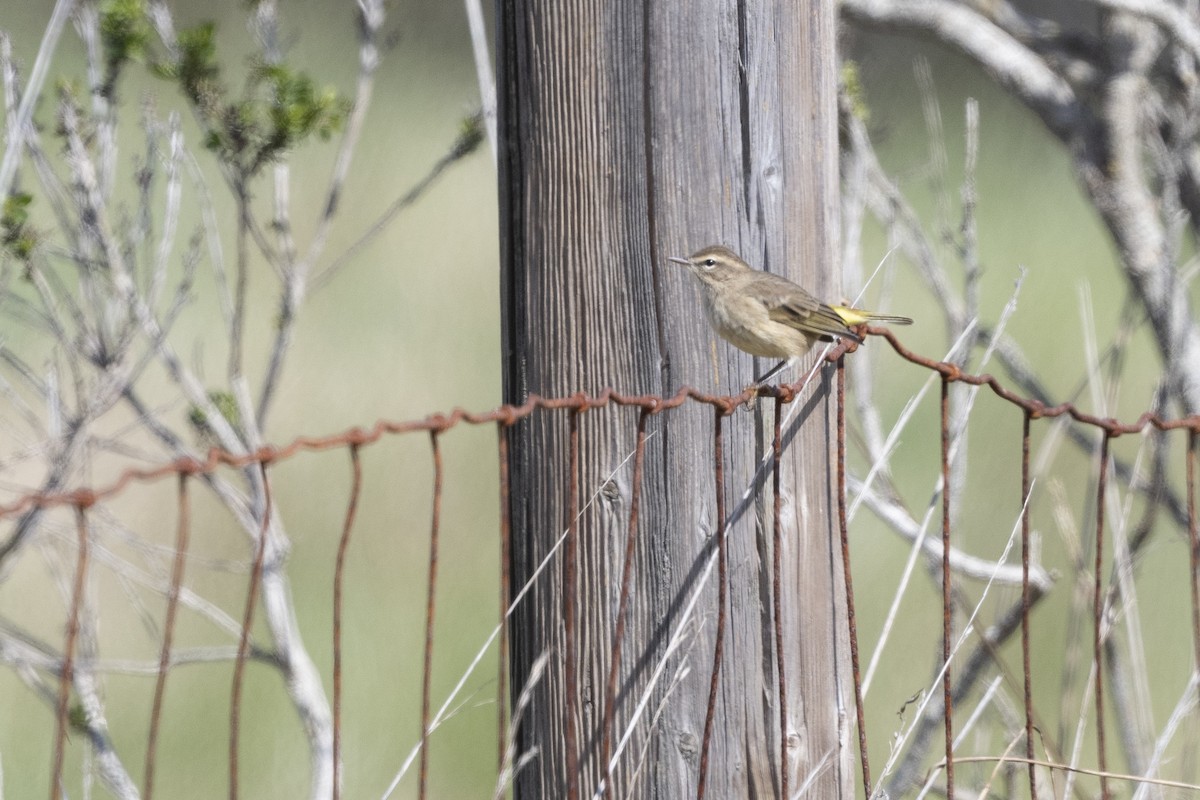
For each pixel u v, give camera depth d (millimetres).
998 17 11859
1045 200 25438
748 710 6750
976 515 16422
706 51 6598
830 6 6898
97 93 9461
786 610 6793
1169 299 10586
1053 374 19391
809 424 6855
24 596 14203
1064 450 17672
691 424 6668
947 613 7016
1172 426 7754
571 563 6211
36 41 24781
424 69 28359
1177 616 14797
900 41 31016
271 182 20641
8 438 13672
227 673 14023
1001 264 22625
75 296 14180
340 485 16766
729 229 6668
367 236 10672
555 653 6965
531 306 6898
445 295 20516
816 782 6887
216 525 15352
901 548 16109
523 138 6867
